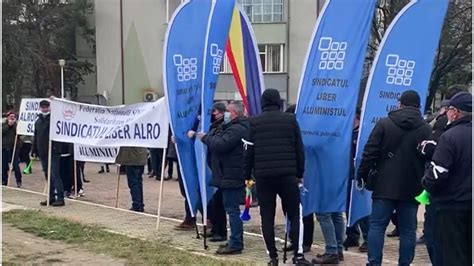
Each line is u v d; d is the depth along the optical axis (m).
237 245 7.21
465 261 4.95
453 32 29.16
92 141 10.02
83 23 39.50
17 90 35.31
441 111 6.38
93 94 41.59
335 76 6.87
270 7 36.50
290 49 36.38
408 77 6.76
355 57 6.82
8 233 8.32
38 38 37.12
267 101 6.38
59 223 8.90
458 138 4.88
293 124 6.33
